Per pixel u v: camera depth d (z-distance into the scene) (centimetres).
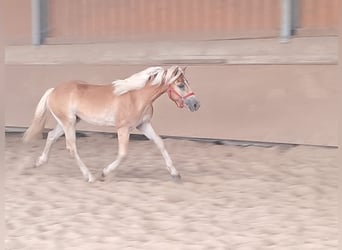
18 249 422
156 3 825
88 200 538
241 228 458
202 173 631
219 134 761
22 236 449
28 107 871
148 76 560
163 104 795
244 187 576
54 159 711
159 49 807
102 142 798
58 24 891
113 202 532
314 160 662
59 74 856
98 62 837
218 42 776
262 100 741
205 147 746
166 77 557
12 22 898
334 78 703
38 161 647
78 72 844
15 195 558
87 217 489
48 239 440
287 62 730
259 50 749
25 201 538
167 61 800
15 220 486
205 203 525
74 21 880
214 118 765
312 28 734
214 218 483
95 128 834
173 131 788
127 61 821
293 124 722
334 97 702
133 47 823
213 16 792
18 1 895
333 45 705
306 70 720
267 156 693
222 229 455
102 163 688
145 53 814
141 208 512
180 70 560
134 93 567
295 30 742
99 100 575
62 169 661
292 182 590
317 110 710
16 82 882
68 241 435
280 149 718
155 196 546
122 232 452
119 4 849
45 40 890
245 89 752
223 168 649
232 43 766
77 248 420
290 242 425
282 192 557
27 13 888
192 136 777
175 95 562
